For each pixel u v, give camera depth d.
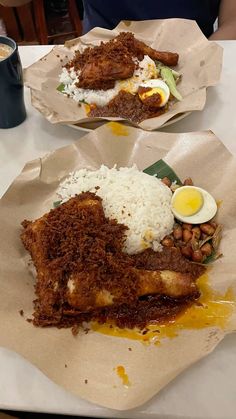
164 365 0.30
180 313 0.34
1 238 0.39
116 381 0.29
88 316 0.34
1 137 0.51
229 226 0.39
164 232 0.40
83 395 0.29
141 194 0.41
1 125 0.52
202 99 0.49
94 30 0.61
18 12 1.03
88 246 0.35
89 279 0.33
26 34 1.09
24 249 0.39
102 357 0.31
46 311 0.33
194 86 0.53
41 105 0.51
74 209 0.38
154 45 0.60
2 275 0.36
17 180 0.42
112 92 0.54
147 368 0.30
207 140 0.44
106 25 0.70
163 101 0.51
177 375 0.29
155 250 0.39
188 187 0.41
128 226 0.39
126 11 0.68
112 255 0.35
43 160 0.44
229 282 0.35
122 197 0.40
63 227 0.36
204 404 0.30
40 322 0.33
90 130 0.49
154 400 0.30
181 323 0.33
